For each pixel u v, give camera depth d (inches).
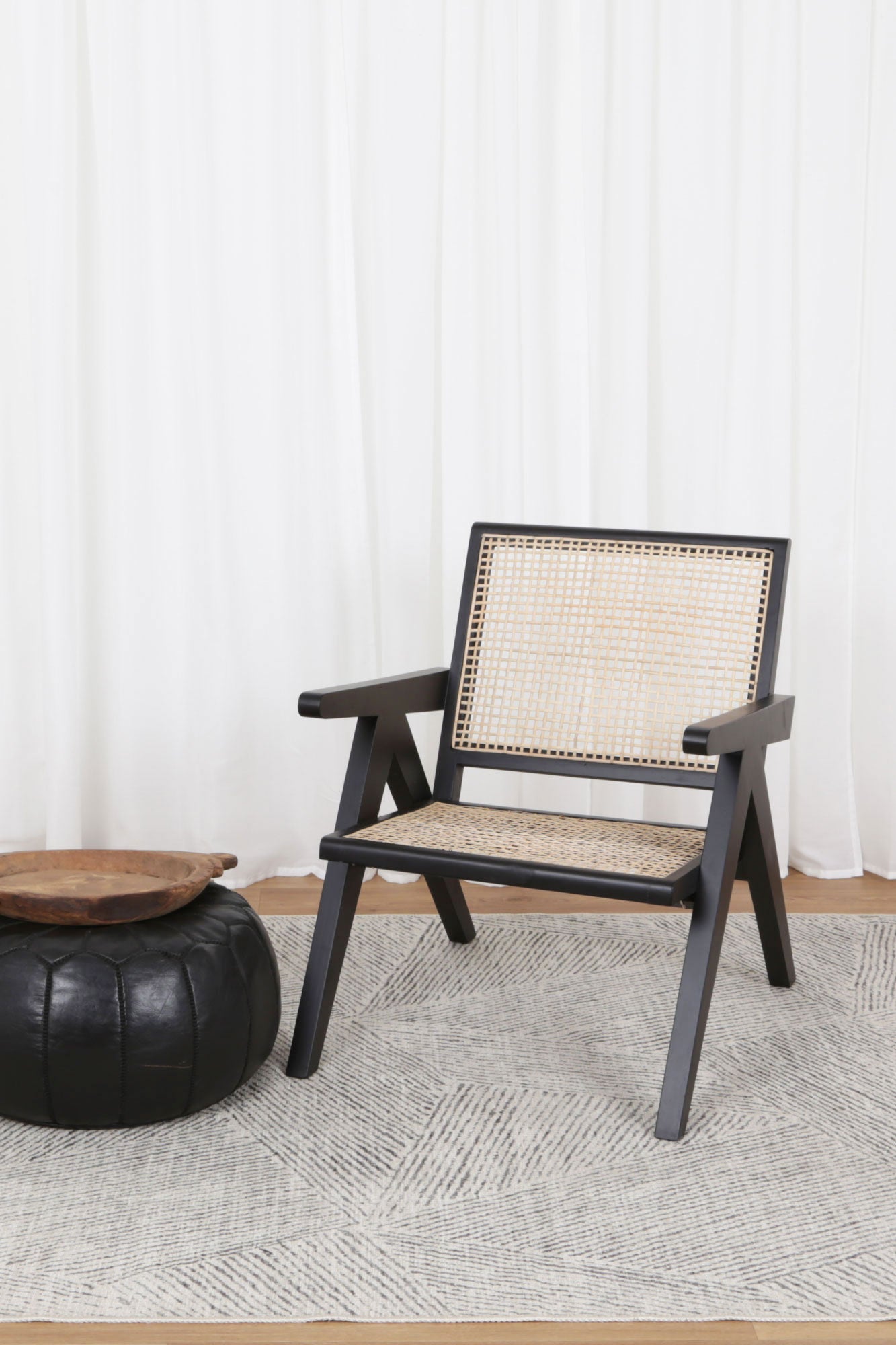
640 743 76.9
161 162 93.7
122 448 95.7
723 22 95.2
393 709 73.0
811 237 97.2
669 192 97.4
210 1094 61.6
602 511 100.1
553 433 99.7
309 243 95.8
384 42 94.2
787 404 97.6
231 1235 52.2
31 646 97.9
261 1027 63.5
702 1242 51.9
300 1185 56.1
